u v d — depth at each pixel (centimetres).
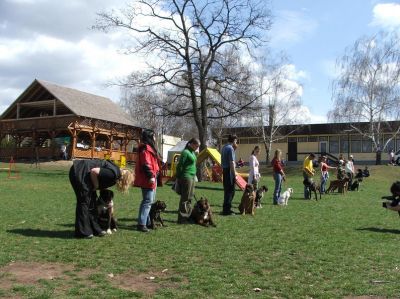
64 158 4531
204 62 3105
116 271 700
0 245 838
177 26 3083
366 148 5853
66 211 1312
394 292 621
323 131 6016
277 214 1384
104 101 5347
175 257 792
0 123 5094
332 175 3925
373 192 2552
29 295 575
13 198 1620
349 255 838
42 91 4912
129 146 5669
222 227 1109
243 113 3288
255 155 1534
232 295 599
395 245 941
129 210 1365
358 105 4934
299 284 652
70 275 673
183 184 1145
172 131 7125
